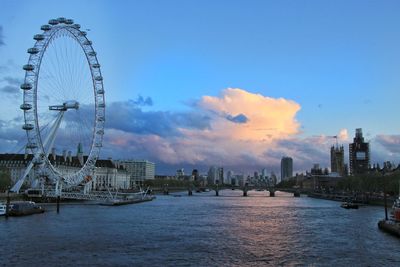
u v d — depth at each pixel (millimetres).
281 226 123062
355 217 154375
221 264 69562
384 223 111938
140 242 89875
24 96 166125
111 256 74500
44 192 199875
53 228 108750
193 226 121438
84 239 91812
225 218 148625
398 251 81312
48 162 188500
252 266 68500
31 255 73875
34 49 165375
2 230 102625
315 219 146250
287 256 76438
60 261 69750
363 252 80250
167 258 73688
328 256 76562
